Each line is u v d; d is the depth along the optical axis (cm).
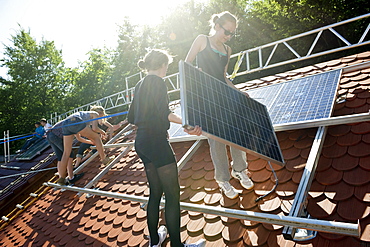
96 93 3222
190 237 257
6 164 1148
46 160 889
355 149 250
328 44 1797
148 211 218
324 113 274
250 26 2128
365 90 331
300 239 194
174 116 209
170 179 211
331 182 230
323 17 1755
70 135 451
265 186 263
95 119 450
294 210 189
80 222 390
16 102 3247
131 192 385
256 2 2128
